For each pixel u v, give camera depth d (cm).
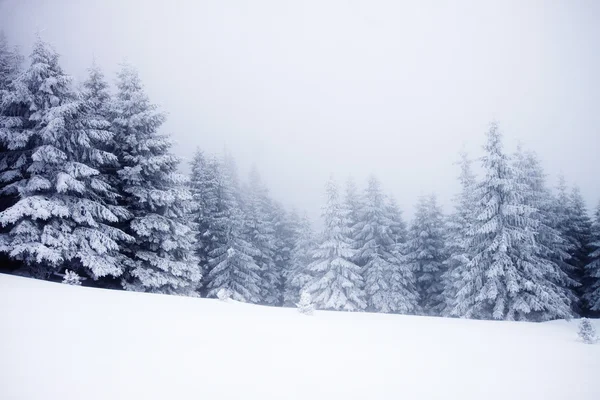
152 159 2055
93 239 1689
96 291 1216
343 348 784
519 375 650
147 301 1152
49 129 1622
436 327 1367
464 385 555
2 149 1828
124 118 2109
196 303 1302
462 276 2702
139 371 485
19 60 2111
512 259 2383
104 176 1983
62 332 643
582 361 828
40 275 1678
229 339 755
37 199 1557
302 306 1509
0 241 1516
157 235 2052
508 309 2328
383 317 1669
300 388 480
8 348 523
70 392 393
